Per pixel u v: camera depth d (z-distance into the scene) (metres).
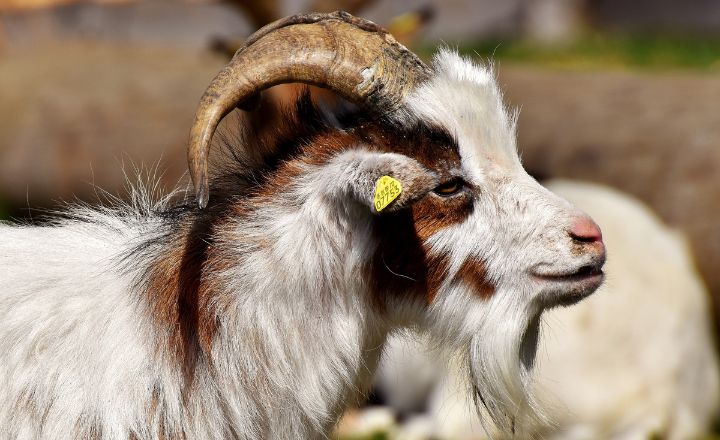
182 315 14.26
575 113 37.62
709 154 33.47
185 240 14.54
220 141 16.56
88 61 48.31
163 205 16.12
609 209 27.77
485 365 15.05
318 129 14.71
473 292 14.82
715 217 32.12
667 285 26.69
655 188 33.72
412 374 26.05
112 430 13.87
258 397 14.38
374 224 14.45
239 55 13.98
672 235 29.20
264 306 14.23
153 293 14.36
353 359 14.85
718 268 31.34
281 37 14.09
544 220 14.54
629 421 25.42
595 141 36.06
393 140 14.47
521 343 15.65
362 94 14.25
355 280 14.62
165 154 41.28
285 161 14.65
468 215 14.65
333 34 14.27
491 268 14.70
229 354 14.25
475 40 68.56
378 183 13.53
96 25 55.53
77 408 13.97
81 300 14.42
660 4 81.38
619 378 25.48
